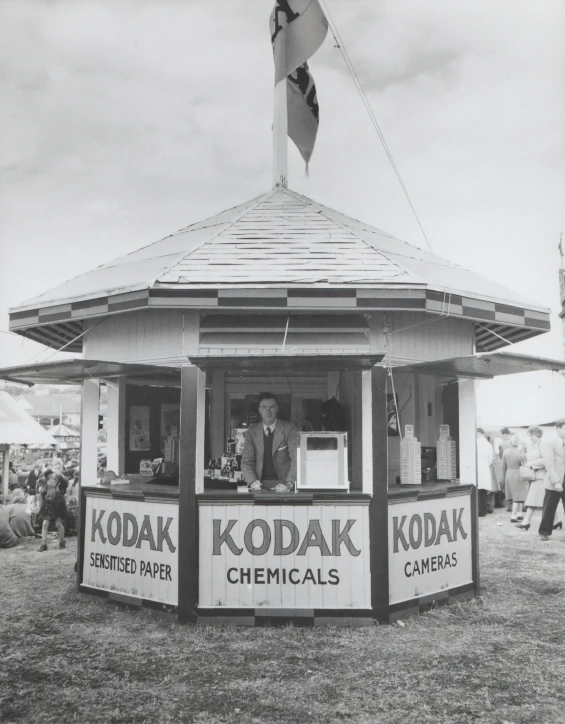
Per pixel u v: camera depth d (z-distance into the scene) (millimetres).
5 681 4234
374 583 5164
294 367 5258
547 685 4156
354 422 6312
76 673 4348
